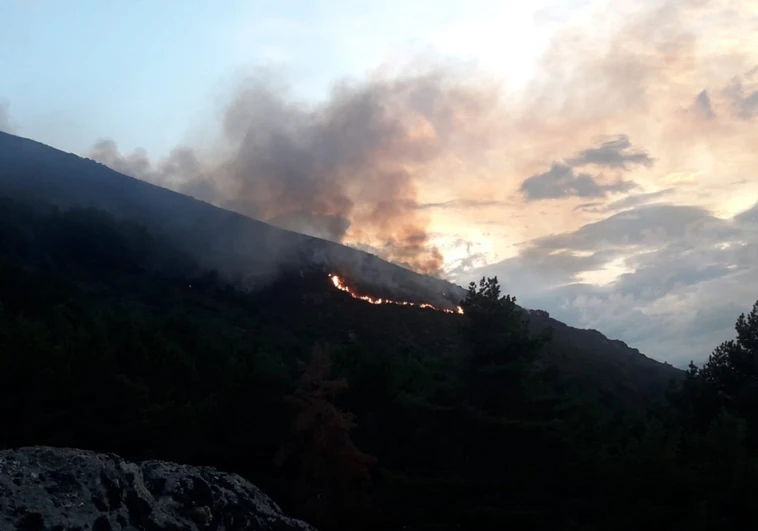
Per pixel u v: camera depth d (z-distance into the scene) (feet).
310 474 75.92
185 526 32.86
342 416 76.48
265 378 85.76
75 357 78.48
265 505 38.29
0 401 72.33
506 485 67.62
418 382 84.74
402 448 80.12
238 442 82.89
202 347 109.50
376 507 71.87
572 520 61.26
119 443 74.59
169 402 80.43
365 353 99.96
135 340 92.32
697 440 65.72
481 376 73.56
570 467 66.69
